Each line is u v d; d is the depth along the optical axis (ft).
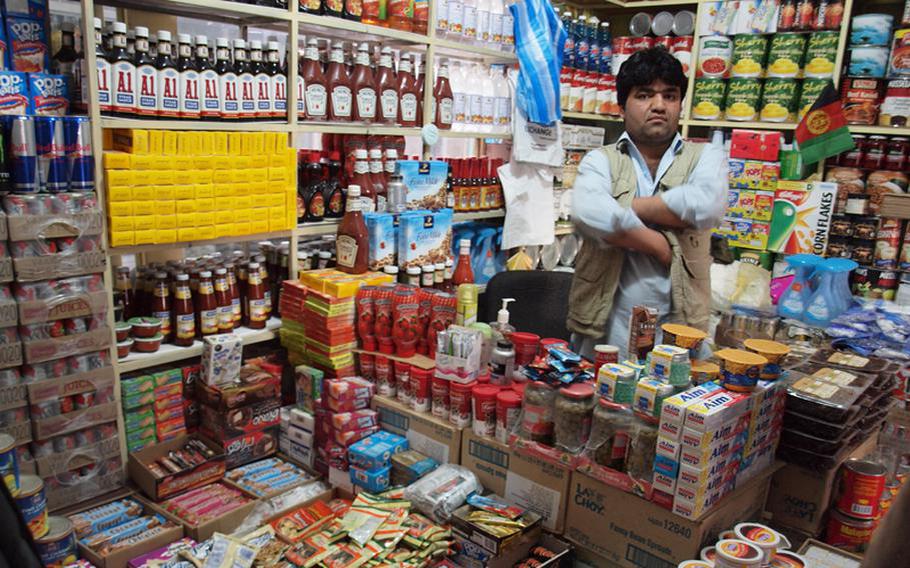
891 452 6.85
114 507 7.30
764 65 11.93
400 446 7.29
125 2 7.93
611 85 13.51
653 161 7.70
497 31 11.44
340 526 6.36
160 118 7.59
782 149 11.47
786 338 9.98
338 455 7.47
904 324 9.20
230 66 8.11
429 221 9.70
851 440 6.22
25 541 3.22
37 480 6.18
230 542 6.19
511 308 10.08
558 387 5.85
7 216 6.36
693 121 12.67
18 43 7.13
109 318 7.42
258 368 8.72
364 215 9.23
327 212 9.50
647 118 7.27
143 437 7.87
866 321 9.43
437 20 10.38
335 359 8.11
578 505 5.81
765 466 5.83
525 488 6.21
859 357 7.07
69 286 6.93
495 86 11.84
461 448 6.84
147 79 7.41
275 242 9.93
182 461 7.76
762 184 11.57
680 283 7.25
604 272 7.57
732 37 12.26
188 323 8.27
